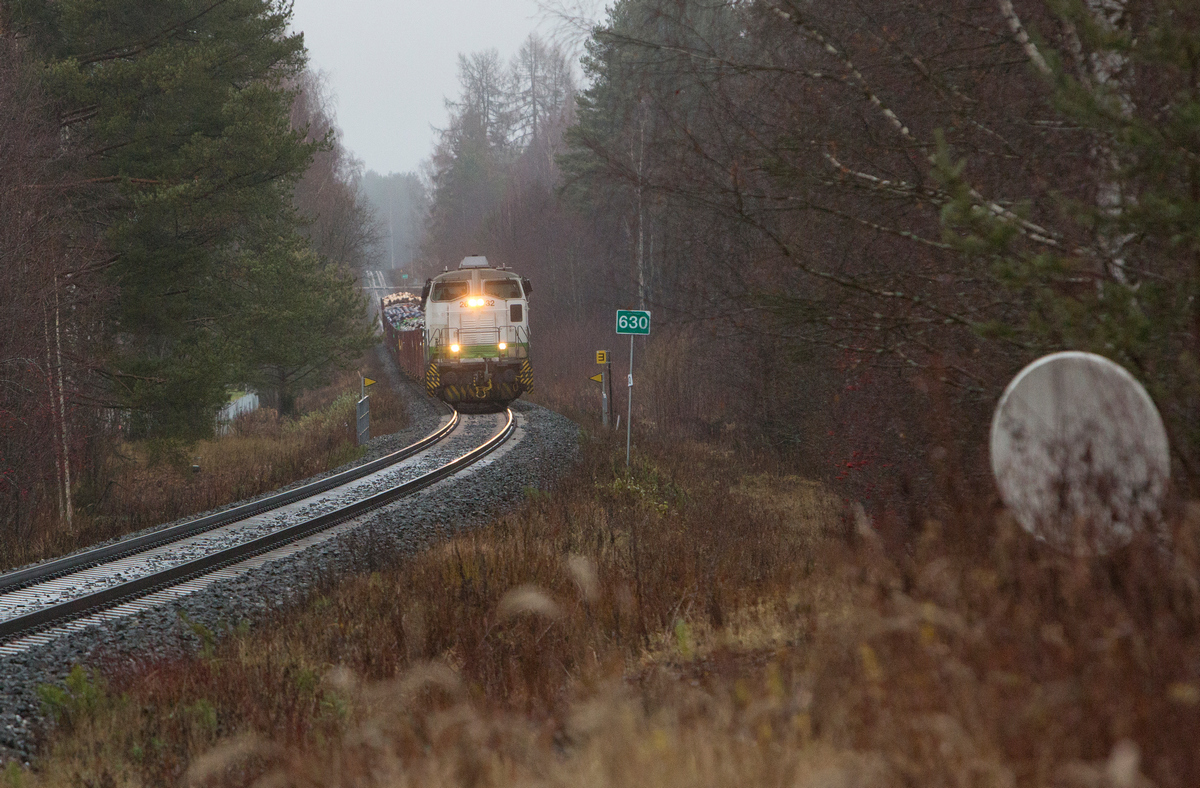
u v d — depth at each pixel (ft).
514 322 373.20
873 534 66.74
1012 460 58.34
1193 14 58.80
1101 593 48.08
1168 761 36.96
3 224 246.47
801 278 103.19
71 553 185.68
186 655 98.27
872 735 43.57
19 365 250.37
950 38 94.02
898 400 110.22
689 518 162.91
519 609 62.69
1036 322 65.05
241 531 183.62
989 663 44.29
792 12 94.22
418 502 197.57
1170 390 60.13
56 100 267.80
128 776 68.08
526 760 48.14
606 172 110.93
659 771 41.50
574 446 286.05
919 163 90.02
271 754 62.13
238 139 282.36
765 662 65.92
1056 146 84.17
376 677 83.25
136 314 283.79
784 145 93.86
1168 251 63.00
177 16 290.76
